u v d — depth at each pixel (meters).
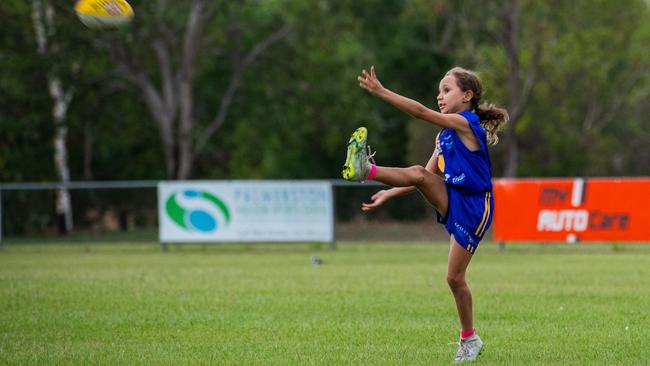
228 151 174.88
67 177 144.12
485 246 84.38
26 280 50.94
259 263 64.69
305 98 151.25
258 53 150.25
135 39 134.62
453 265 25.30
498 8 156.38
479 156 24.80
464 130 24.48
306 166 190.62
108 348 29.14
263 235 77.56
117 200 83.81
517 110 158.62
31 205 84.06
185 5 143.62
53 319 35.41
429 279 51.12
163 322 34.66
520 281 49.72
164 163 174.62
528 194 74.38
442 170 25.45
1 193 83.94
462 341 26.42
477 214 24.89
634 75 191.75
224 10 144.62
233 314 36.75
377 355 27.66
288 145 168.00
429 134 170.88
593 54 174.12
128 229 83.62
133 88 151.62
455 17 161.12
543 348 28.83
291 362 26.56
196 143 162.88
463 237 24.91
